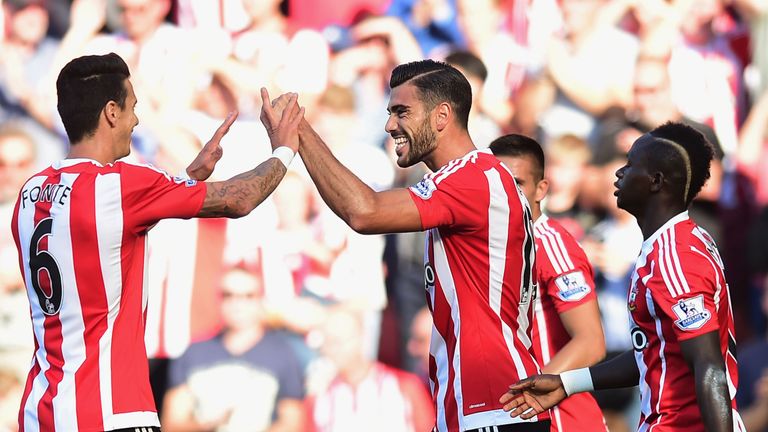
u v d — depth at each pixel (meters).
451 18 32.62
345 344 29.80
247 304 29.59
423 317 29.97
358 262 30.19
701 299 15.14
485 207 15.18
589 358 18.11
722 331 15.65
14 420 28.58
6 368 28.66
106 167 14.62
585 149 31.52
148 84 30.91
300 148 15.68
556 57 32.81
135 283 14.79
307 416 29.44
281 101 15.90
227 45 31.48
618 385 16.30
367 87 31.81
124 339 14.62
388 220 14.88
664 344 15.62
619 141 31.58
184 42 31.28
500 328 15.53
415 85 15.84
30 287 14.83
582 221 31.28
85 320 14.50
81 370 14.43
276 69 31.53
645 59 33.19
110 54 15.09
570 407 18.58
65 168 14.70
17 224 14.91
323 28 32.00
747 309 32.41
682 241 15.65
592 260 30.69
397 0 32.47
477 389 15.35
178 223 29.62
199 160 16.27
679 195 16.02
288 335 29.80
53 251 14.46
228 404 29.14
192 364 29.27
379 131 31.52
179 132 30.72
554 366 17.95
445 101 15.80
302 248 30.11
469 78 31.06
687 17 33.69
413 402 29.72
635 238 30.92
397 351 30.00
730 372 15.94
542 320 18.89
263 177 15.19
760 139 33.59
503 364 15.44
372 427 29.55
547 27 32.91
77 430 14.27
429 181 15.28
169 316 29.38
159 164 30.56
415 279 30.05
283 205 30.09
